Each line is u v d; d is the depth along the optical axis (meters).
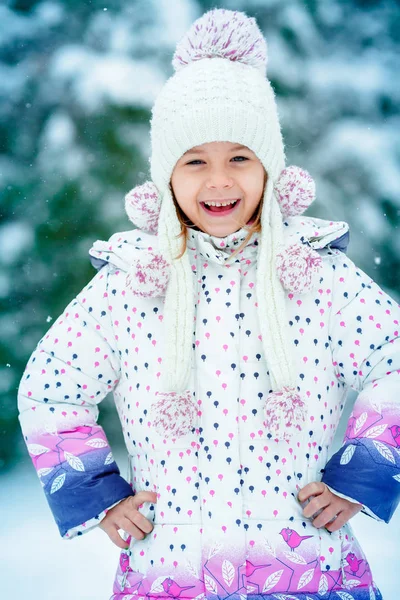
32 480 5.48
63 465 2.30
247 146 2.29
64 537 2.30
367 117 6.83
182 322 2.24
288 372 2.18
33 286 6.16
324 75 6.84
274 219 2.33
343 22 7.09
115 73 6.44
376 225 6.55
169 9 6.89
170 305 2.26
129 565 2.23
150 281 2.25
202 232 2.36
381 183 6.61
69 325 2.40
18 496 5.10
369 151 6.64
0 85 6.54
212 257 2.31
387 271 6.57
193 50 2.37
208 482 2.14
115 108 6.36
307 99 6.80
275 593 2.07
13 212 6.23
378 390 2.23
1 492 5.20
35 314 6.15
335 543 2.17
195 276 2.33
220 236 2.31
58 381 2.37
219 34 2.35
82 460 2.30
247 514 2.12
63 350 2.38
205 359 2.22
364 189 6.64
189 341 2.23
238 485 2.12
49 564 3.81
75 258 6.16
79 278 6.17
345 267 2.34
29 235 6.16
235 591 2.06
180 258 2.31
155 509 2.20
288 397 2.11
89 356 2.37
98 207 6.19
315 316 2.27
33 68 6.59
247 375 2.21
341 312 2.29
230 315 2.25
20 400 2.40
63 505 2.29
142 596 2.14
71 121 6.36
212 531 2.11
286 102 6.72
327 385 2.26
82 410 2.38
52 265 6.17
